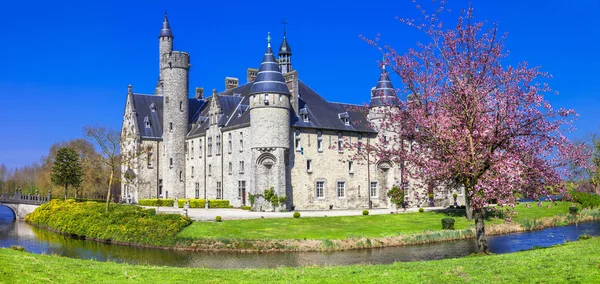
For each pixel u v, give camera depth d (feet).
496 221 163.84
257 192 202.80
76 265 72.69
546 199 90.02
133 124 272.92
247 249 129.80
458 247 129.18
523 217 172.45
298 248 129.08
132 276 65.36
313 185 215.10
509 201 82.64
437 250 125.29
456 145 86.58
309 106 227.20
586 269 60.18
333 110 234.17
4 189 445.78
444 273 63.87
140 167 268.41
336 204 220.43
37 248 141.18
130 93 281.13
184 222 149.18
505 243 132.36
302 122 214.69
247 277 66.08
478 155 85.71
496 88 87.97
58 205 223.92
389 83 223.10
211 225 149.48
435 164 87.56
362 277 63.16
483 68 88.48
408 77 94.84
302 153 213.46
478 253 93.35
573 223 176.86
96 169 298.56
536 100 84.58
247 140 213.66
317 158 217.36
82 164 287.28
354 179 226.79
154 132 275.39
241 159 218.18
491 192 82.28
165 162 269.85
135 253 129.70
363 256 118.93
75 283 60.39
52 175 276.00
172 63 267.80
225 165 230.89
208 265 109.91
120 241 149.28
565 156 85.40
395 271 67.15
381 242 134.51
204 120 263.70
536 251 84.58
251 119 207.00
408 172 95.91
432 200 237.86
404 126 97.50
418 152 93.15
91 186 338.95
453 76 89.10
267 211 200.13
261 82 205.26
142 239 144.15
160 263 113.39
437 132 87.51
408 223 158.20
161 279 63.82
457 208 201.87
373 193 232.32
